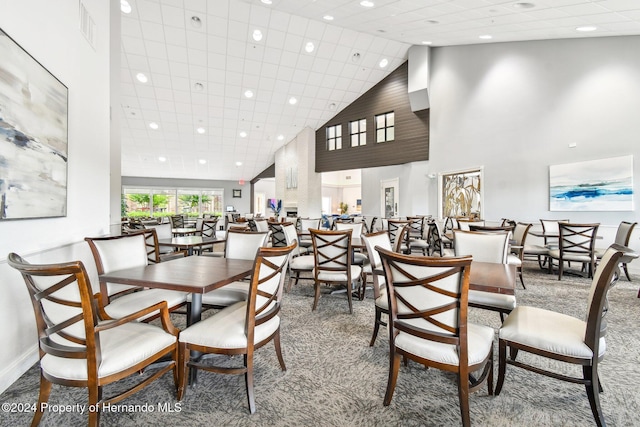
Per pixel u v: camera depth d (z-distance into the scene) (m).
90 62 3.12
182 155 11.52
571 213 5.57
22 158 1.95
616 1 3.83
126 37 6.48
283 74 8.13
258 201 17.03
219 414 1.68
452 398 1.83
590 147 5.34
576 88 5.52
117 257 2.44
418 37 6.53
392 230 5.70
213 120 9.55
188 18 6.20
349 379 2.02
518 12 4.46
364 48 7.84
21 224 2.02
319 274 3.34
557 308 3.36
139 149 10.79
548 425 1.60
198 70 7.54
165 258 4.80
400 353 1.71
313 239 3.32
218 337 1.72
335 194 17.95
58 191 2.42
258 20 6.44
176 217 8.59
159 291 2.37
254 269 1.71
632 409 1.73
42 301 1.44
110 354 1.47
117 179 4.25
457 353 1.54
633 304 3.49
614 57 5.10
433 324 1.58
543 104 5.95
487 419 1.64
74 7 2.78
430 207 8.43
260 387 1.92
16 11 1.95
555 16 4.46
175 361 1.81
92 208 3.15
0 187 1.75
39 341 1.49
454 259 1.45
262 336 1.83
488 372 1.84
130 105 8.51
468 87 7.23
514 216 6.38
